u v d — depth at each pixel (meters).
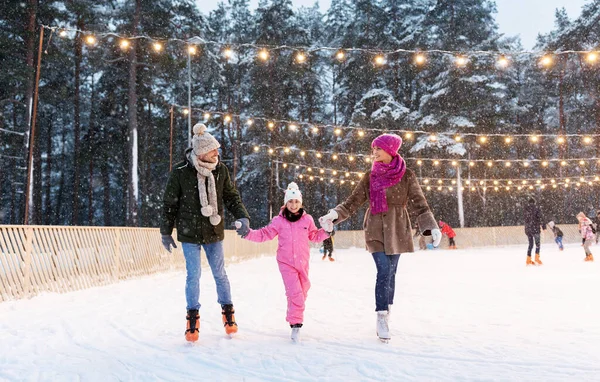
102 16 27.52
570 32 38.53
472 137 32.94
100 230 8.37
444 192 36.38
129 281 8.99
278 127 37.88
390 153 3.91
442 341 3.54
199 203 3.87
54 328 4.28
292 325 3.68
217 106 42.28
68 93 33.28
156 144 38.75
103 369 3.00
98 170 41.34
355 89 39.62
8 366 3.08
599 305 5.00
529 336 3.64
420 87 39.56
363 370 2.81
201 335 3.97
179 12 29.59
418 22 37.38
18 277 6.38
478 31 35.59
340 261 16.11
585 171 38.84
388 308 3.89
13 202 32.19
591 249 18.78
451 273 9.69
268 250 22.59
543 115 43.84
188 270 3.84
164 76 31.16
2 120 27.73
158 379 2.77
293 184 4.08
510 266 11.24
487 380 2.58
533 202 11.35
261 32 38.22
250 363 3.05
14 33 24.86
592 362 2.88
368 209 3.97
